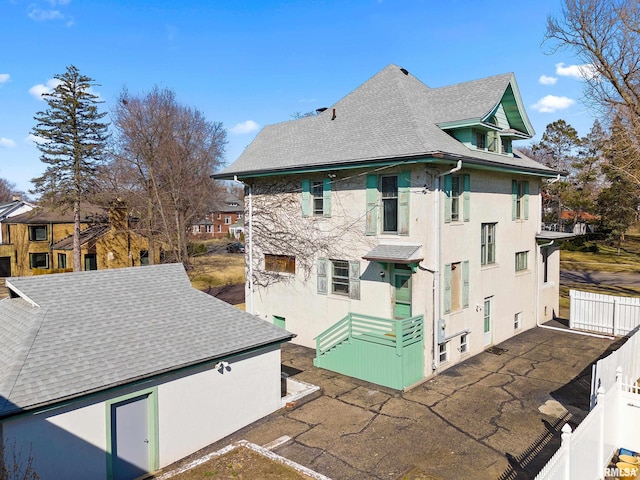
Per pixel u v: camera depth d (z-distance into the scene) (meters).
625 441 9.12
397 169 14.38
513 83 16.94
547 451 9.47
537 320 20.34
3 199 93.75
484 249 16.88
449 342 14.90
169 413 9.62
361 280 15.63
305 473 8.56
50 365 8.51
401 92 17.39
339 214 16.19
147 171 36.56
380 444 9.92
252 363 11.31
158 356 9.69
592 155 50.66
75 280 11.48
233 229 76.44
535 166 19.30
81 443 8.29
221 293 29.97
